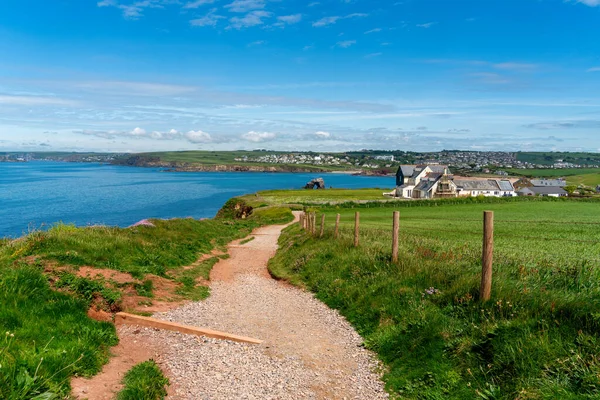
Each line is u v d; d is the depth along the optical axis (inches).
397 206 2795.3
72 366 273.6
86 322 361.4
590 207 2413.9
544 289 379.2
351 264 623.5
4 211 3154.5
